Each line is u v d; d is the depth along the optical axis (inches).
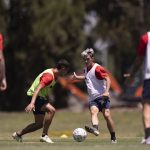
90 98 1466.5
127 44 5196.9
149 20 4660.4
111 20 5128.0
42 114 1467.8
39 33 4387.3
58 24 4416.8
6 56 4542.3
